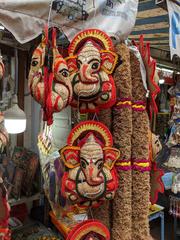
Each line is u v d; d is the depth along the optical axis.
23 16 0.81
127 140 1.04
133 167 1.09
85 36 0.92
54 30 0.82
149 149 1.17
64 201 1.10
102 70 0.91
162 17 1.81
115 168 1.03
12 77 1.82
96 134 0.94
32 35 0.84
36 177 2.00
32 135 2.41
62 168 1.04
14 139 2.32
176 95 2.37
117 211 1.03
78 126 0.91
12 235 1.75
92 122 0.93
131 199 1.07
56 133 1.28
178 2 1.38
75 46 0.92
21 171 1.96
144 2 1.51
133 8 1.13
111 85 0.92
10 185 1.92
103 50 0.91
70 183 0.88
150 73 1.11
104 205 1.04
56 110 0.81
